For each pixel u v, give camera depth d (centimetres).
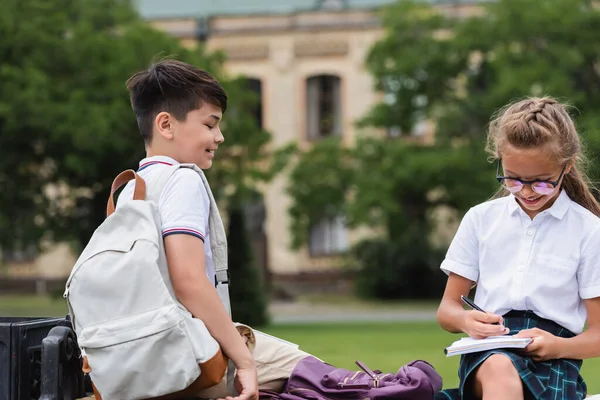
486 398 297
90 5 2138
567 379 310
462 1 3309
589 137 1681
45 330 343
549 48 2183
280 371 352
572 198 335
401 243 2925
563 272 319
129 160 1922
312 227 3117
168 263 295
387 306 2705
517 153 304
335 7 3466
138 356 280
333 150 2639
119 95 1911
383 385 323
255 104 2131
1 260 3303
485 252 332
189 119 317
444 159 2283
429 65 2394
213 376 287
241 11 3581
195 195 304
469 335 320
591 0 2405
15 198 2011
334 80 3412
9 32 1888
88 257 293
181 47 2008
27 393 327
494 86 2244
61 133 1820
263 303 1911
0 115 1788
